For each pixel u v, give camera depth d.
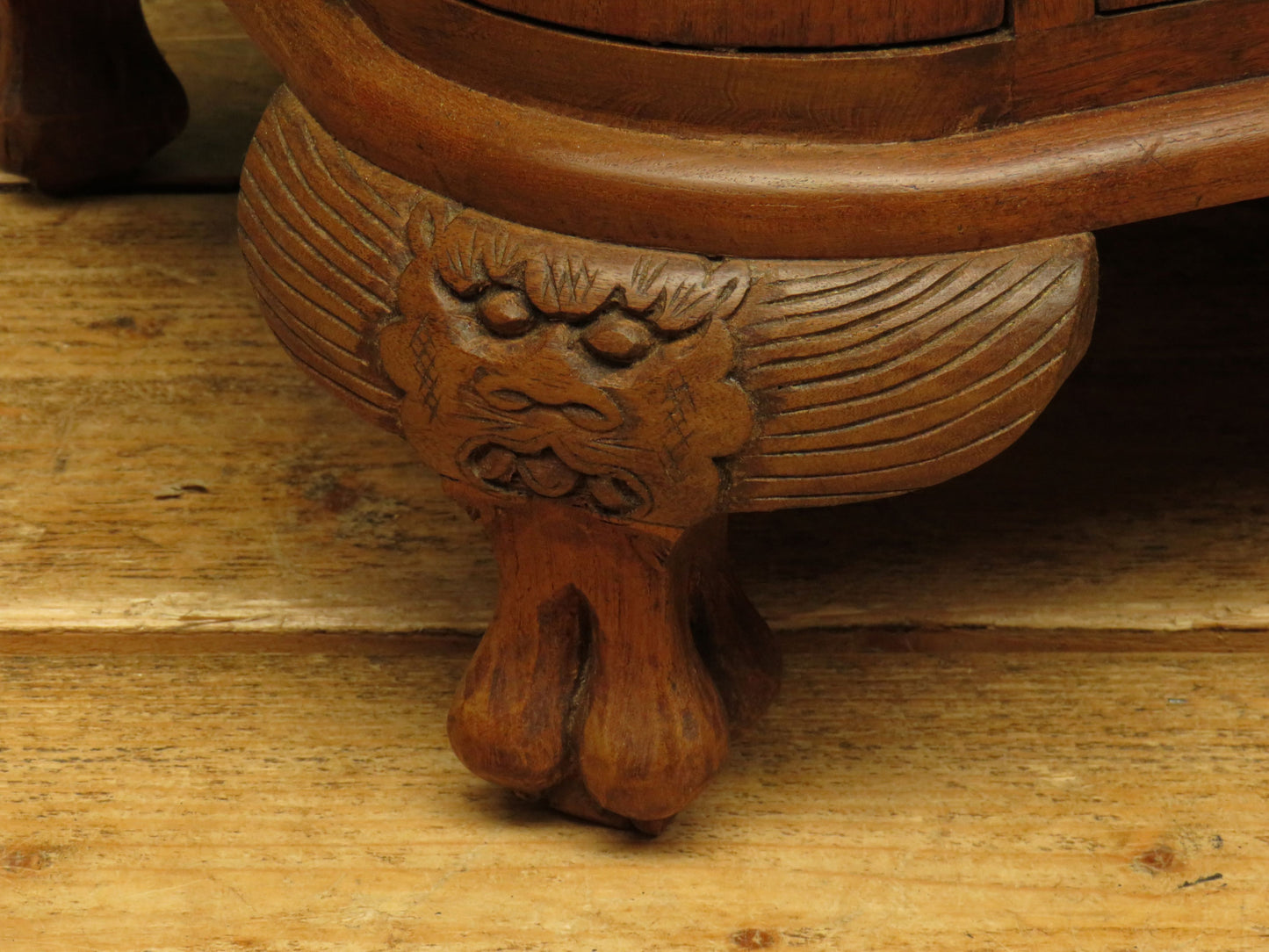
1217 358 0.96
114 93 1.01
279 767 0.82
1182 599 0.86
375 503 0.90
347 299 0.72
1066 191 0.70
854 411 0.71
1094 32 0.69
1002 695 0.84
